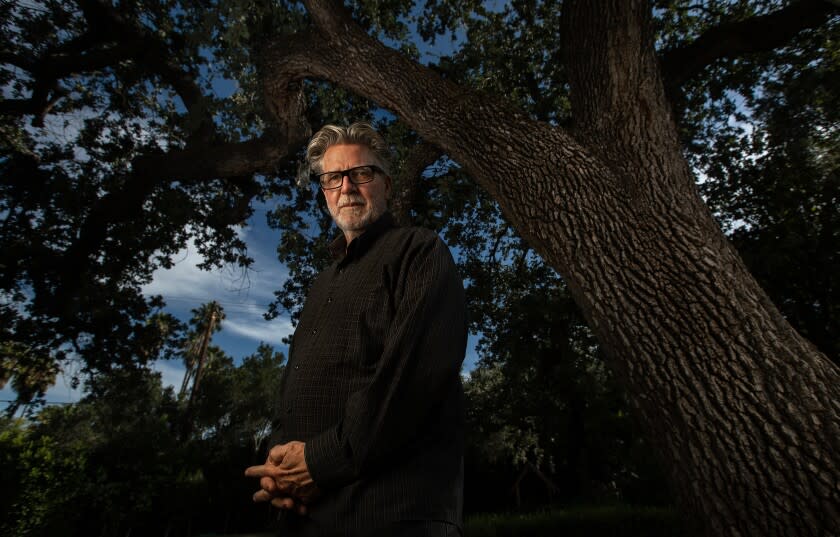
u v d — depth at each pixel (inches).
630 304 96.4
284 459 36.7
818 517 66.7
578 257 106.9
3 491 296.0
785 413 75.0
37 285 318.3
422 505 33.2
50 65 308.8
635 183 114.3
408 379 34.1
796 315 385.1
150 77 341.1
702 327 87.6
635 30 133.4
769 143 317.7
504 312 402.3
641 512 329.1
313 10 169.0
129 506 505.4
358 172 58.4
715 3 288.8
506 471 884.0
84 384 377.4
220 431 1312.7
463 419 42.3
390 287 43.1
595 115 134.0
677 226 102.1
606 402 627.8
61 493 351.9
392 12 281.9
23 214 329.7
